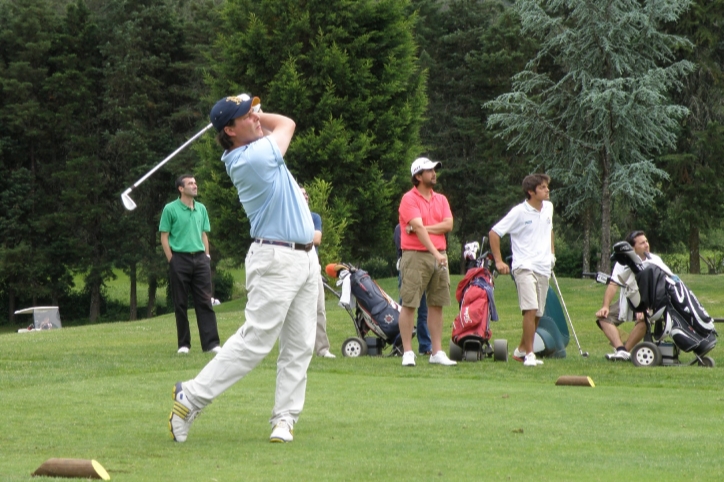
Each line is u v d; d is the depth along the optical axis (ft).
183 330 41.11
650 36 110.63
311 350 19.15
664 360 37.17
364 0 116.26
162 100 178.50
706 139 136.46
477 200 172.35
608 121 107.76
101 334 55.26
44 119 172.76
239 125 18.98
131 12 178.09
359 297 40.68
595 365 35.78
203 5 181.78
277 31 114.93
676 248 162.50
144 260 173.37
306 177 115.03
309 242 19.12
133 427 20.01
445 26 184.03
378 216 118.21
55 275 173.88
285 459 16.29
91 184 172.55
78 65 176.86
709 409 22.36
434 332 35.99
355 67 116.16
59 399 24.30
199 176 122.93
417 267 35.19
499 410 22.22
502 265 36.47
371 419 20.89
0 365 34.55
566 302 76.23
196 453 16.96
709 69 137.69
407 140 120.06
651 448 17.33
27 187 170.30
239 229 115.75
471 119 171.73
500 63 167.63
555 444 17.74
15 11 178.09
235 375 18.57
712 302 73.92
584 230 142.20
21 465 15.84
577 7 108.78
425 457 16.44
